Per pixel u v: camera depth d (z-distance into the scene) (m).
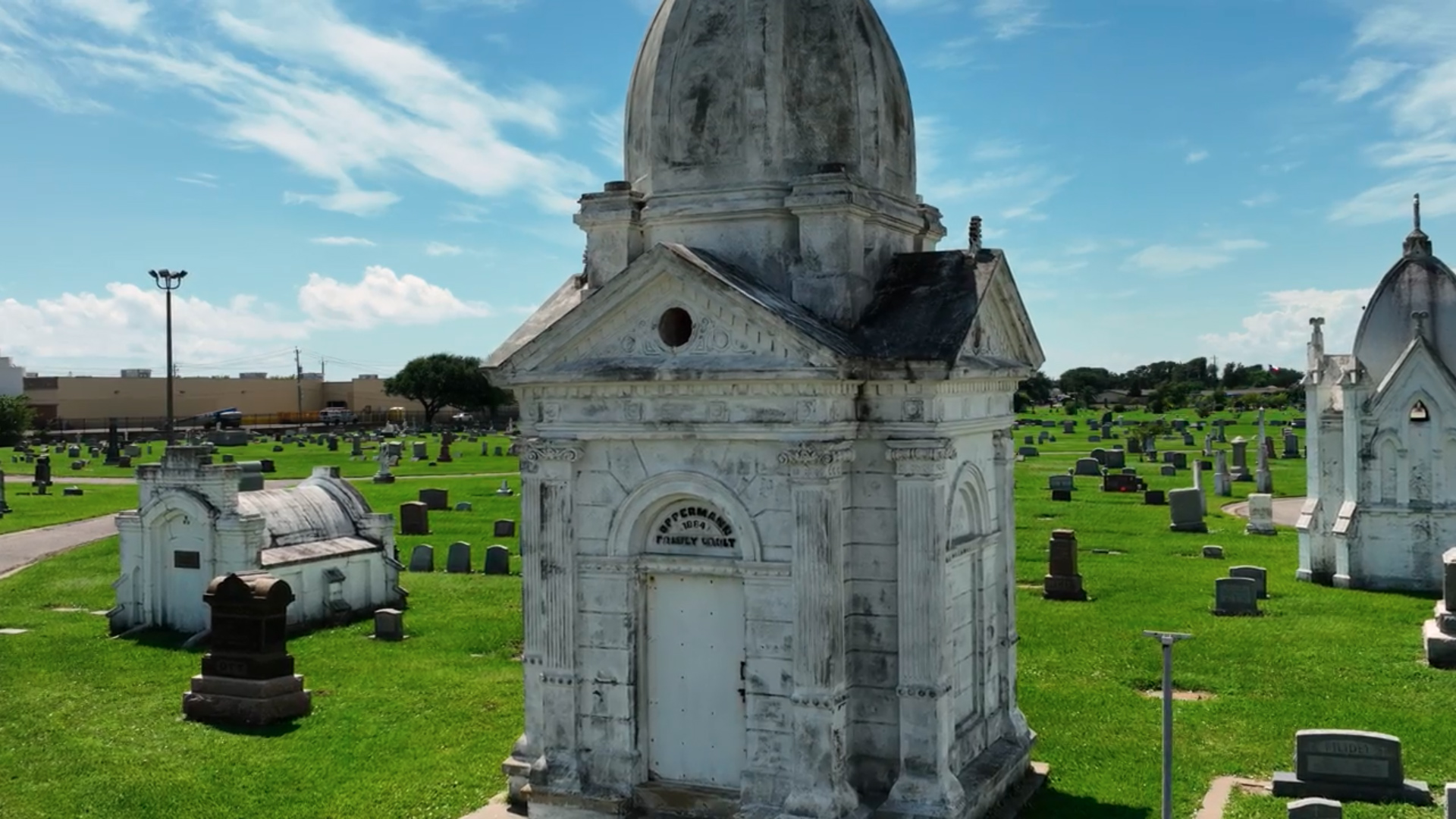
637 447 17.17
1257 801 18.27
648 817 16.95
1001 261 17.88
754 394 16.16
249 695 23.33
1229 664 26.81
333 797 19.03
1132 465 81.50
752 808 16.36
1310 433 38.06
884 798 16.47
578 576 17.56
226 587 23.91
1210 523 51.94
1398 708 23.25
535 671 18.42
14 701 25.05
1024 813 17.91
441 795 19.03
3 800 18.91
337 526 35.66
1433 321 36.59
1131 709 23.47
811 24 17.73
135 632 31.94
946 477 17.02
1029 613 33.09
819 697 15.89
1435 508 35.50
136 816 18.25
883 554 16.50
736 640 16.92
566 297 19.52
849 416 16.31
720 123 17.58
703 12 17.88
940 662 16.11
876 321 16.91
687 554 17.22
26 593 38.69
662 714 17.39
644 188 18.64
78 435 136.25
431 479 78.62
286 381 189.75
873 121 18.00
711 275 15.99
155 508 32.09
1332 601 34.09
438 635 31.69
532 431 17.91
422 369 155.88
